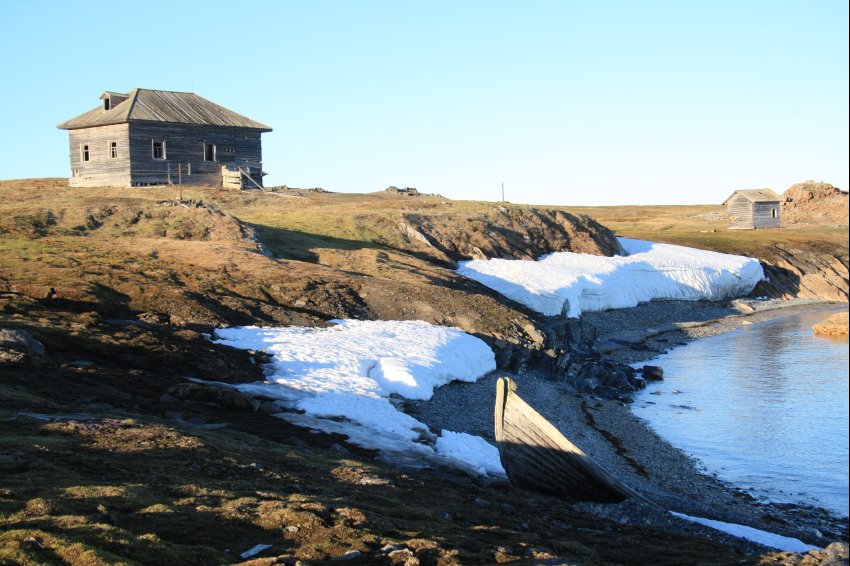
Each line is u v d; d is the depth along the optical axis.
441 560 14.16
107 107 89.50
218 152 91.31
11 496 14.68
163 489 16.48
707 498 28.06
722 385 48.09
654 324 73.50
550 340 52.47
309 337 41.44
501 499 21.64
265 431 25.66
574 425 37.91
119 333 34.50
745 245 107.44
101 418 21.77
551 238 87.31
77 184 88.81
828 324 67.12
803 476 30.84
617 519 21.56
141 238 57.78
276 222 74.25
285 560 13.23
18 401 22.03
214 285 47.25
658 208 183.75
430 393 37.53
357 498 18.17
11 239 52.31
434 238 76.06
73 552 12.33
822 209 135.38
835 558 16.41
